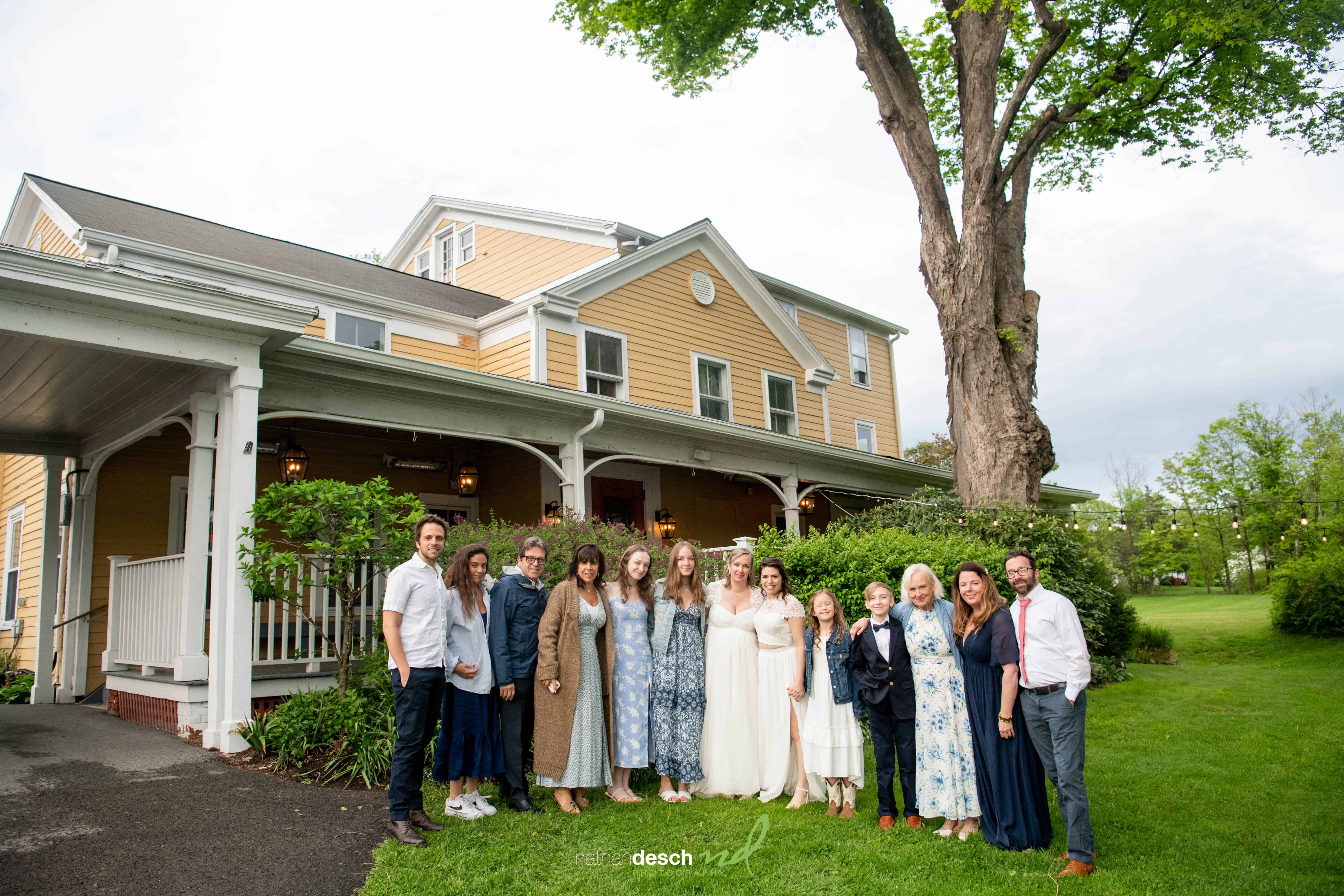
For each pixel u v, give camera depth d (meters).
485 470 12.61
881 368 21.84
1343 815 4.94
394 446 11.38
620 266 13.27
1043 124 11.46
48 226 11.41
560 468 10.02
